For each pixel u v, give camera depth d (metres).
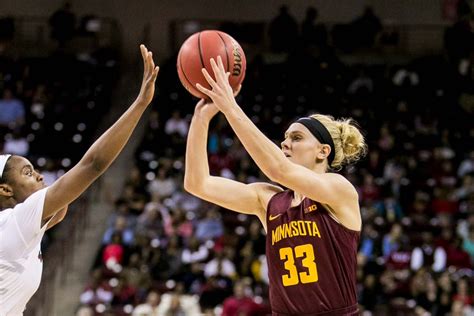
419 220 15.80
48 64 20.52
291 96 20.02
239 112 4.29
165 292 13.52
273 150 4.25
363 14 22.08
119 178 17.55
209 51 4.65
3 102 19.11
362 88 20.09
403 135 18.78
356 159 4.93
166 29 22.48
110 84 20.39
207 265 13.95
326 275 4.44
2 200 4.23
